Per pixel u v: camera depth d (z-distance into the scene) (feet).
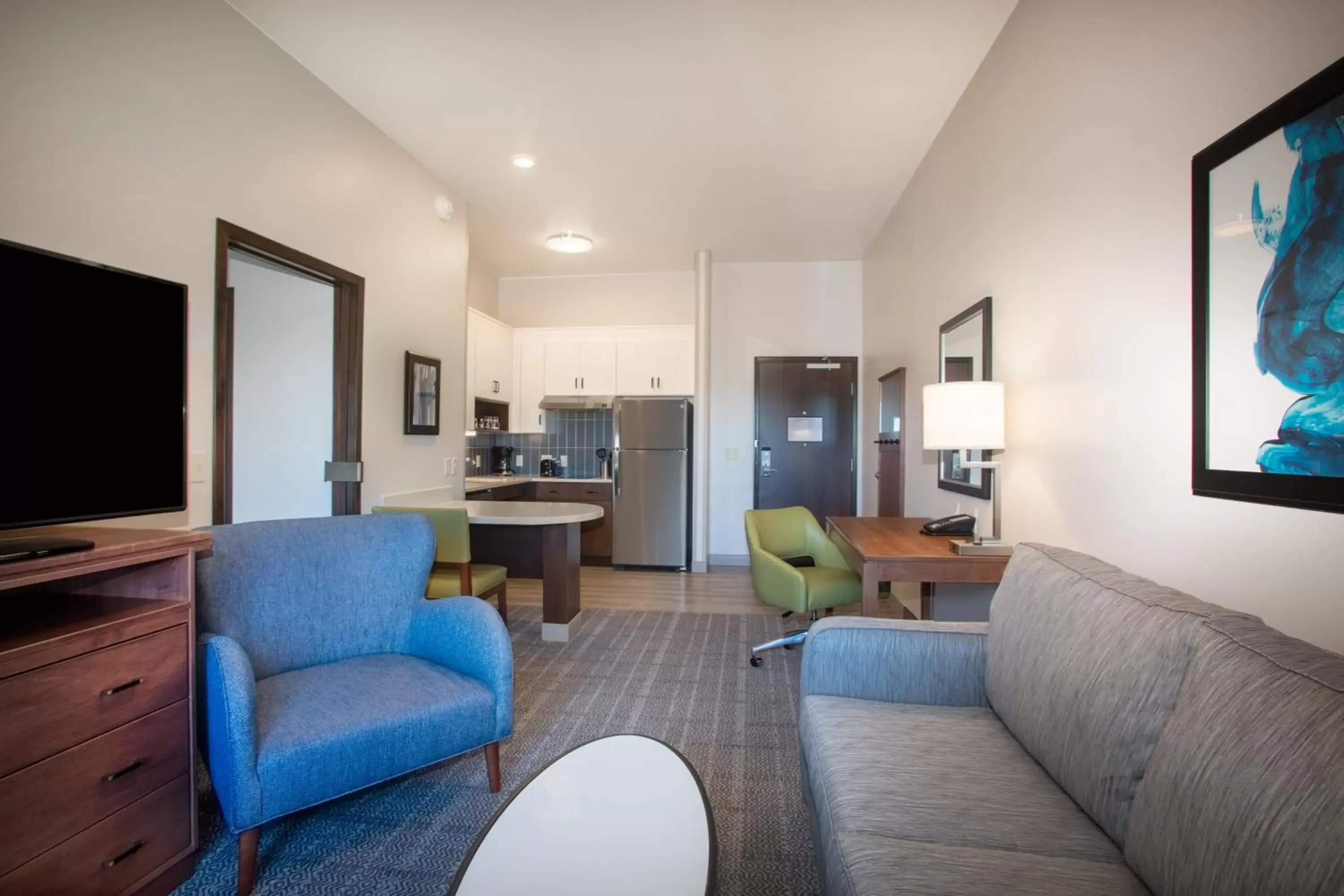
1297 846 2.26
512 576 12.39
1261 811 2.43
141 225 6.30
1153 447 4.98
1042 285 6.83
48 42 5.46
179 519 6.69
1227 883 2.48
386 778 5.13
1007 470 7.72
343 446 9.64
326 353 9.71
